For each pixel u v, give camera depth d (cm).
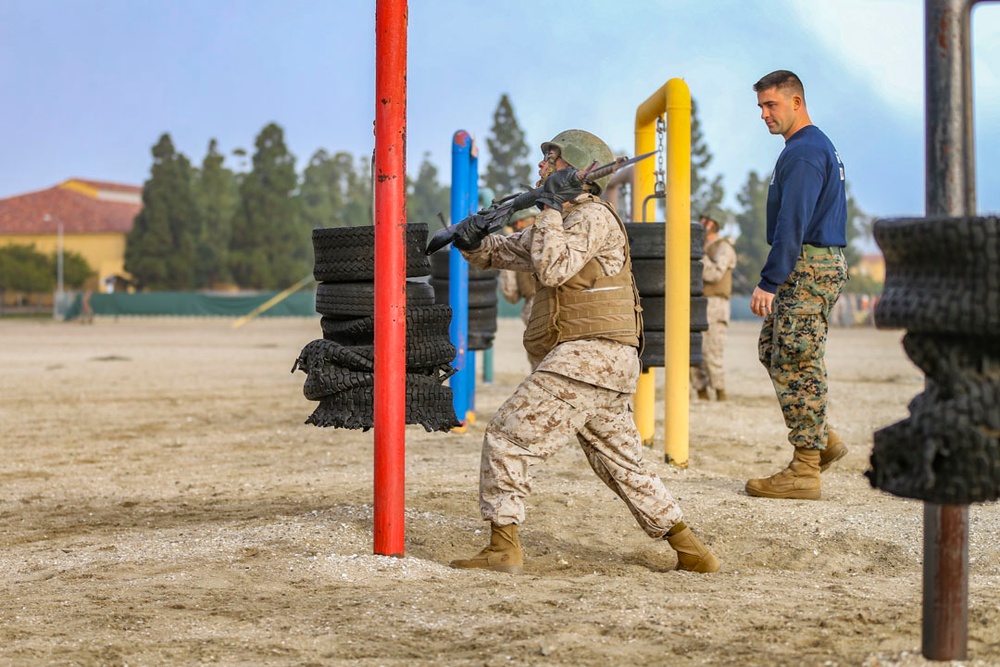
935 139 406
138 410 1744
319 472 1093
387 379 673
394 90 659
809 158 845
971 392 390
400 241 669
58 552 740
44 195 14450
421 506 849
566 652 477
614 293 636
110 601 582
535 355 663
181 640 507
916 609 536
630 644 487
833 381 2239
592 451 660
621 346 638
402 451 679
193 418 1630
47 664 473
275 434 1432
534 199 626
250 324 6694
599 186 648
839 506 852
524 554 715
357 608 559
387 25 657
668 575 652
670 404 1062
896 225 409
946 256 388
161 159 12038
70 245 13525
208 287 12181
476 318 1431
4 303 11356
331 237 748
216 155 15038
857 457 1177
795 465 884
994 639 467
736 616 527
